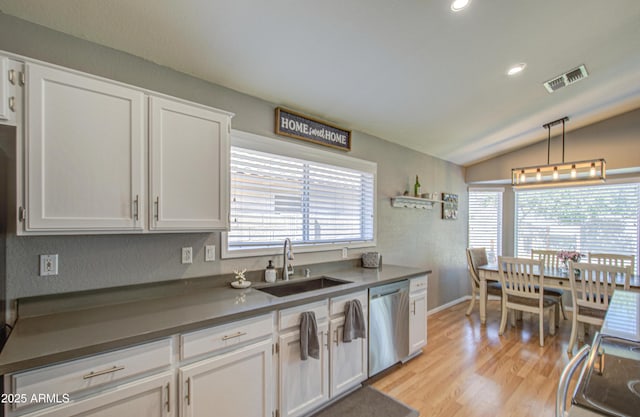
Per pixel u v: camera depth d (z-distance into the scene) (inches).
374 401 88.4
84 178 56.8
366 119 121.4
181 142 69.1
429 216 176.6
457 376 103.0
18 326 54.3
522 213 203.6
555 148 169.8
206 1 59.9
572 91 119.8
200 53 74.4
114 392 49.2
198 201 71.6
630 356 43.6
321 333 81.9
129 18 62.1
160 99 66.1
